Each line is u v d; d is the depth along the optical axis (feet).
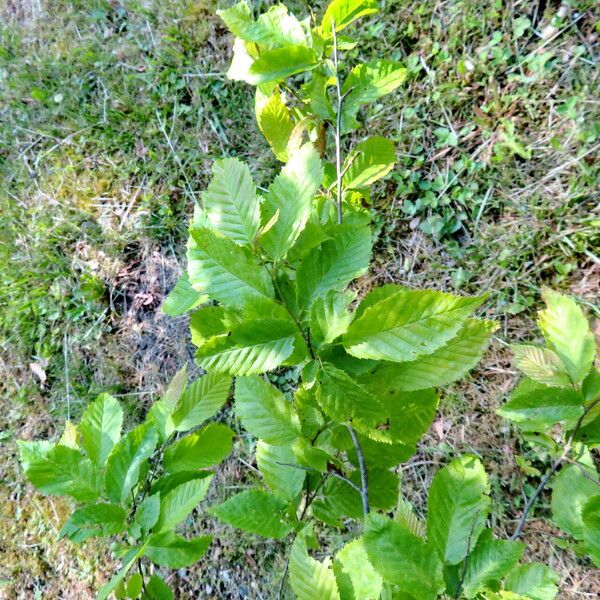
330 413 1.30
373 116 3.63
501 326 3.18
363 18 3.66
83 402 4.09
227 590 3.41
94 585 3.72
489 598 1.20
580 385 1.60
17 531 3.99
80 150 4.48
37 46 4.80
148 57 4.40
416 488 3.19
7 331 4.39
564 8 3.22
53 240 4.40
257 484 3.45
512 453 3.03
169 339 3.98
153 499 1.67
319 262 1.42
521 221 3.22
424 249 3.44
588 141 3.10
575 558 2.81
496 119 3.35
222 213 1.41
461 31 3.42
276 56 1.51
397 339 1.22
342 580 1.40
